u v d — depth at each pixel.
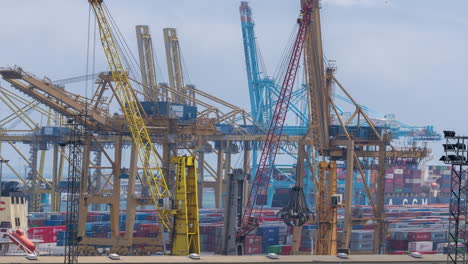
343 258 189.38
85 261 172.38
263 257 186.38
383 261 187.25
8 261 166.75
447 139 170.62
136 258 178.38
